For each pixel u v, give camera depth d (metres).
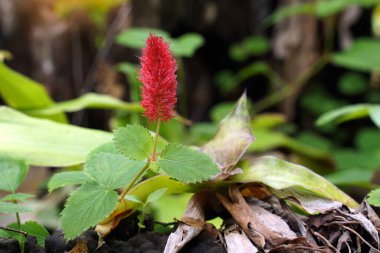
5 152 0.57
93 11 1.28
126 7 1.31
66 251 0.50
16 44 1.24
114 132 0.49
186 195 0.72
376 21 1.64
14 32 1.24
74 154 0.58
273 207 0.54
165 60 0.48
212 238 0.52
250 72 1.39
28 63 1.25
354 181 0.69
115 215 0.52
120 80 1.28
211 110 1.48
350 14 1.35
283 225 0.52
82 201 0.49
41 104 0.81
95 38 1.28
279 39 1.41
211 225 0.52
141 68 0.49
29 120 0.61
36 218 0.69
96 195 0.49
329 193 0.54
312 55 1.38
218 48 1.45
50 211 0.68
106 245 0.51
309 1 1.37
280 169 0.55
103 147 0.54
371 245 0.52
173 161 0.49
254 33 1.44
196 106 1.46
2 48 1.24
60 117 0.78
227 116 0.58
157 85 0.48
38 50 1.25
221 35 1.43
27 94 0.80
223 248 0.51
